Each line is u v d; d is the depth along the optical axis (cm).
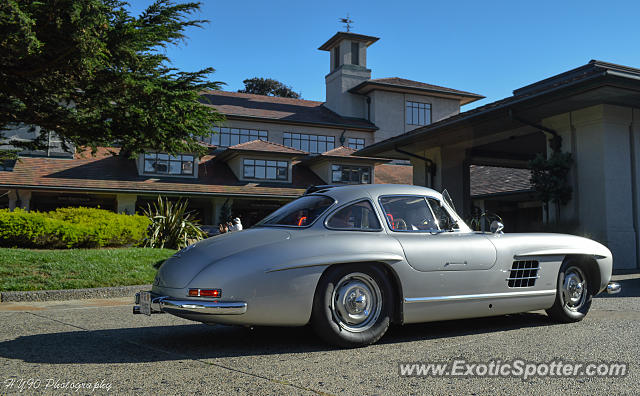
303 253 382
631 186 1340
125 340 431
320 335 389
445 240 442
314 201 443
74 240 1207
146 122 1012
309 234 402
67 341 427
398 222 436
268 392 285
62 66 908
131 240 1355
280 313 371
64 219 1360
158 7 985
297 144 3766
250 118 3619
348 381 307
